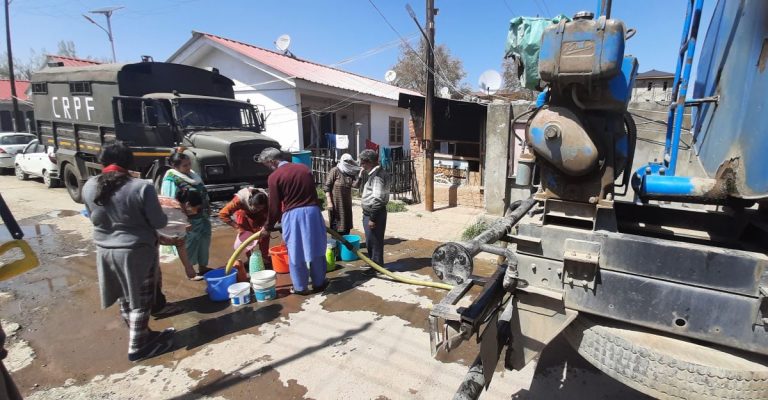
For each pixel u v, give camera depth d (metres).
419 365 3.02
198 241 4.63
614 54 1.49
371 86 17.12
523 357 1.88
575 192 1.79
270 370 2.98
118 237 2.98
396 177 9.66
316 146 14.28
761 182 1.45
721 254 1.43
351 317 3.80
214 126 8.56
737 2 1.93
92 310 3.95
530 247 1.80
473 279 2.10
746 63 1.71
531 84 2.06
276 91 11.98
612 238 1.61
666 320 1.55
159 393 2.74
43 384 2.84
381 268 4.78
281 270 4.96
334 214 5.54
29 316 3.83
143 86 8.20
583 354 1.71
